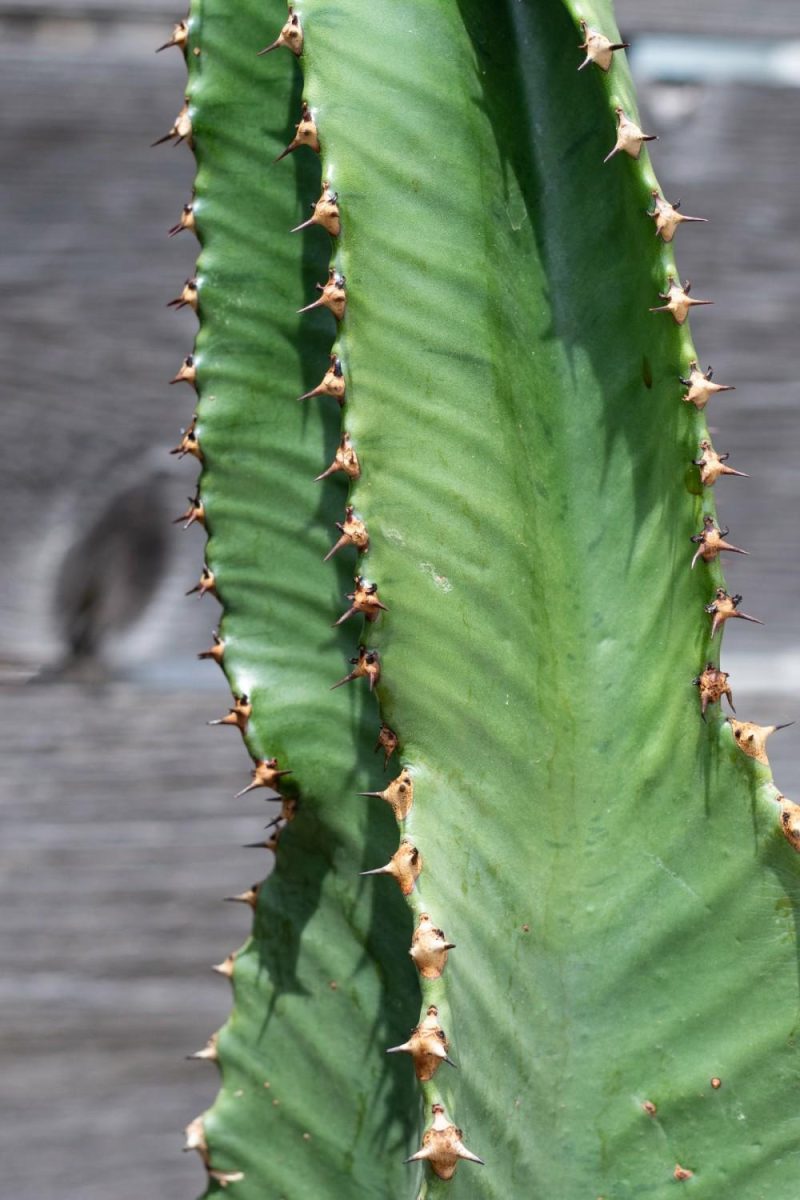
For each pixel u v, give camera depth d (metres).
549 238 0.75
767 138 1.02
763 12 1.02
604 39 0.72
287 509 0.76
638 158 0.72
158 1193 0.99
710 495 0.73
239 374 0.76
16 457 0.99
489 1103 0.73
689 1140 0.74
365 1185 0.77
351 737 0.76
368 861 0.76
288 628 0.77
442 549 0.73
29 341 0.99
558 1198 0.74
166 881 1.00
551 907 0.74
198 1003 1.00
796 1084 0.73
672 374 0.73
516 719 0.74
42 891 0.99
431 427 0.73
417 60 0.74
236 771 1.00
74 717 0.99
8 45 0.99
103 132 0.99
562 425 0.75
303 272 0.76
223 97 0.76
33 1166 0.99
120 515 0.99
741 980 0.74
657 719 0.74
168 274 1.00
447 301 0.74
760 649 1.00
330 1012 0.77
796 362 1.01
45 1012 0.99
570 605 0.74
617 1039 0.74
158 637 1.00
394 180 0.73
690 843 0.74
